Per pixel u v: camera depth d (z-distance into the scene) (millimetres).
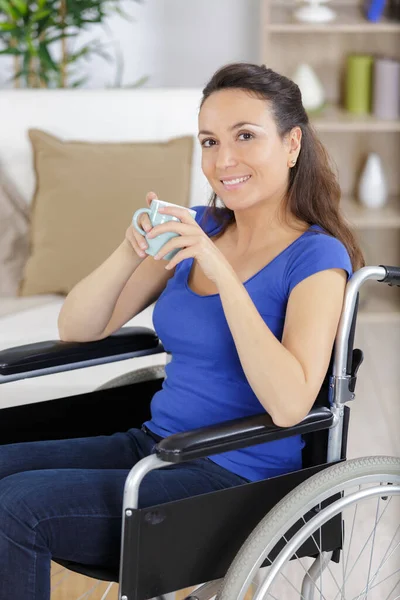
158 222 1879
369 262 5105
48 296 3494
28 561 1753
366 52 4867
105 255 3479
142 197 3506
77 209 3490
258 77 1967
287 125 1988
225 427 1758
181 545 1785
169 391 2061
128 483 1689
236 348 1924
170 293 2088
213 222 2244
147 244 1933
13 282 3543
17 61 4746
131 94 3652
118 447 2090
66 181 3504
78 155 3527
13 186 3602
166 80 5004
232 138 1967
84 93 3646
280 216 2049
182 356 2051
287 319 1896
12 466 2004
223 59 4969
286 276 1946
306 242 1957
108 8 4848
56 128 3635
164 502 1846
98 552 1814
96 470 1895
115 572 1852
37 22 4520
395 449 3531
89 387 2941
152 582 1762
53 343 2225
